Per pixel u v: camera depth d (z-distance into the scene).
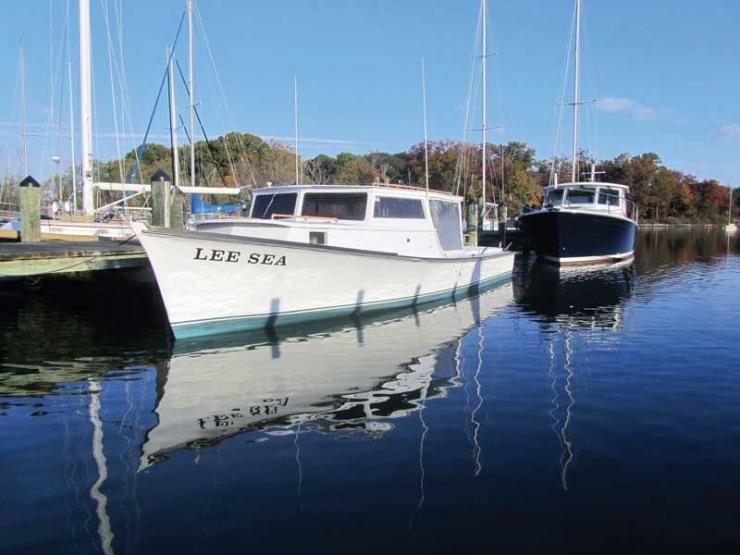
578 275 20.77
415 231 12.43
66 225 17.69
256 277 9.57
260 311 9.85
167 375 7.37
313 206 11.72
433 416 5.70
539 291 16.33
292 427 5.42
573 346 8.98
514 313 12.34
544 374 7.31
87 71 19.09
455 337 9.71
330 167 60.88
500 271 17.86
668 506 3.86
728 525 3.63
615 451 4.79
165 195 14.92
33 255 11.73
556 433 5.20
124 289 14.78
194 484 4.21
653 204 85.56
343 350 8.73
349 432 5.27
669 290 16.30
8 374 7.46
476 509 3.82
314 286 10.38
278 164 43.50
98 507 3.89
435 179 60.12
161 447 4.95
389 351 8.67
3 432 5.36
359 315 11.40
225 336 9.55
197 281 9.05
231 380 7.11
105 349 8.88
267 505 3.89
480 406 6.01
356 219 11.52
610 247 25.14
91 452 4.86
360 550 3.36
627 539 3.47
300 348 8.84
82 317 11.83
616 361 7.97
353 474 4.35
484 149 30.77
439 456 4.68
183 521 3.69
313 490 4.10
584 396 6.35
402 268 11.83
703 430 5.28
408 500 3.94
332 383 6.95
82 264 12.45
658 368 7.57
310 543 3.43
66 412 5.96
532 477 4.29
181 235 8.58
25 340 9.60
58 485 4.23
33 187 15.61
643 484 4.18
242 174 39.94
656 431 5.25
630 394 6.41
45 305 13.27
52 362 8.10
